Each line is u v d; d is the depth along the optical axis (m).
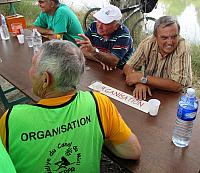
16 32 2.96
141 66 2.15
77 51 1.13
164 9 5.96
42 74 1.08
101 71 2.16
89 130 1.12
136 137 1.33
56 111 1.09
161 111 1.65
